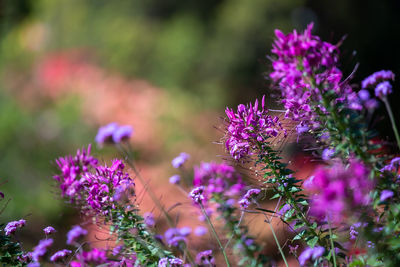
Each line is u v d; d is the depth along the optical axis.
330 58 2.08
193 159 8.57
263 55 11.12
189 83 11.14
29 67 11.73
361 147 2.11
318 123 2.21
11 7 14.58
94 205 2.54
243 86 11.09
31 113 9.98
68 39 12.22
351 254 2.25
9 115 9.99
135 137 9.01
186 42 11.34
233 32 11.27
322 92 2.09
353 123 2.12
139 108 9.89
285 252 3.24
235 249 2.68
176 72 11.18
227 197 3.07
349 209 1.94
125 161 2.58
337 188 1.85
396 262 1.99
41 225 6.96
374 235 2.04
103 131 2.33
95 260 2.21
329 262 2.32
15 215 7.29
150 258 2.54
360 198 1.88
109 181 2.55
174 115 9.80
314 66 2.07
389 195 1.92
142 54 11.46
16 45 12.85
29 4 14.45
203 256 2.63
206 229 3.21
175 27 11.69
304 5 11.38
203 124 9.67
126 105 9.95
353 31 11.82
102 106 9.70
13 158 8.95
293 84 2.13
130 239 2.56
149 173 7.95
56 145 9.20
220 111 10.60
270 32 11.12
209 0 11.98
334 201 1.85
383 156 2.15
